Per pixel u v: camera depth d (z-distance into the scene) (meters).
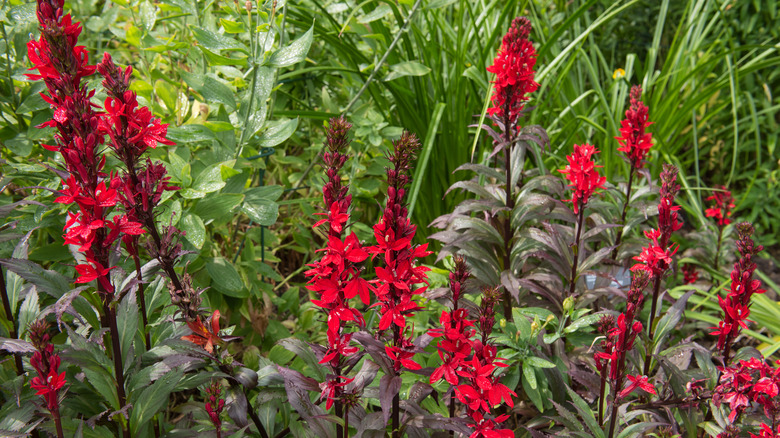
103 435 1.68
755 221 4.90
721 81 4.09
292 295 3.07
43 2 1.46
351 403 1.51
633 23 5.46
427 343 1.68
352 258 1.36
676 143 4.81
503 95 2.38
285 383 1.70
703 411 2.15
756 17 5.14
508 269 2.49
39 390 1.39
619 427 1.93
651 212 2.75
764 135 5.24
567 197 2.87
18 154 2.28
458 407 1.98
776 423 1.79
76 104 1.44
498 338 2.09
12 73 2.36
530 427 2.06
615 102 4.38
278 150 3.53
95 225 1.43
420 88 3.45
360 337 1.56
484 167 2.51
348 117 3.26
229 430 1.82
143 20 2.76
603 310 2.39
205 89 2.46
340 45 3.43
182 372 1.70
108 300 1.60
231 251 3.13
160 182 1.63
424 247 1.41
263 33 2.87
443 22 3.91
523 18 2.27
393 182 1.44
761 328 3.43
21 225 2.18
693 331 3.25
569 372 2.06
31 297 1.83
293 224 3.50
